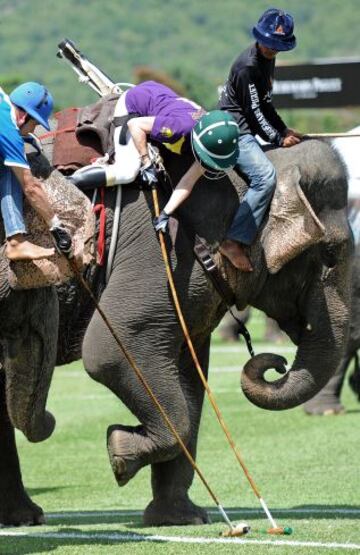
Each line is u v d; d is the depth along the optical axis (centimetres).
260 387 2403
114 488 3012
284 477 3000
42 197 2055
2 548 2162
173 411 2327
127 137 2306
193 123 2266
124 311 2311
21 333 2183
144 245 2314
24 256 2056
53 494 2941
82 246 2134
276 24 2338
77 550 2127
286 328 2470
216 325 2434
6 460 2473
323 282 2414
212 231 2325
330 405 3916
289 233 2338
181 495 2434
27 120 2114
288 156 2380
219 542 2175
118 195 2317
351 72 5641
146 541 2200
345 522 2380
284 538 2209
